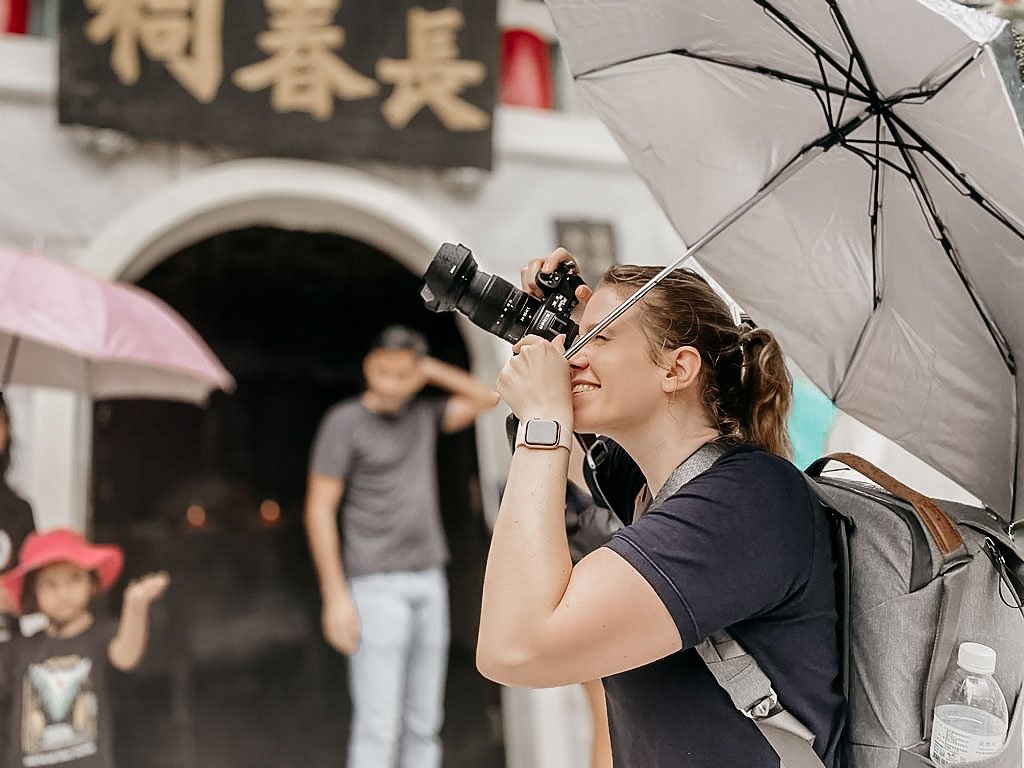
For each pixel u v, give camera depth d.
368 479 3.11
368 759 3.03
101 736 2.40
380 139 3.59
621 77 1.18
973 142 0.84
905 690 0.98
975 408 1.07
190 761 3.78
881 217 1.04
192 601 5.73
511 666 0.87
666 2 1.08
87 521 3.36
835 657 0.98
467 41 3.66
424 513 3.15
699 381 1.02
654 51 1.14
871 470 1.08
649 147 1.21
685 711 0.95
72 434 3.26
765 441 1.06
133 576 6.11
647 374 1.00
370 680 3.06
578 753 3.35
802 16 0.95
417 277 6.82
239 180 3.51
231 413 7.38
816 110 1.04
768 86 1.06
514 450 0.99
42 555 2.39
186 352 2.63
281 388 7.54
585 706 3.41
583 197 3.93
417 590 3.11
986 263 0.95
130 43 3.33
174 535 6.80
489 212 3.82
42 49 3.32
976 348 1.04
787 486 0.95
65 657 2.38
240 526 7.08
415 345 3.17
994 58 0.77
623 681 0.99
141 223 3.40
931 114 0.88
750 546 0.89
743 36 1.04
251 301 7.11
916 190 0.97
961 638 0.99
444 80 3.64
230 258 6.46
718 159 1.16
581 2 1.13
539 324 1.12
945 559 0.97
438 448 5.75
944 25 0.79
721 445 1.00
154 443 7.12
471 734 3.95
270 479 7.51
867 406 1.16
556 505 0.92
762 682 0.92
